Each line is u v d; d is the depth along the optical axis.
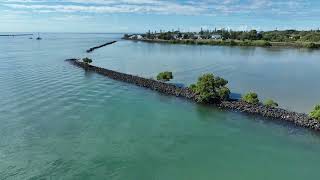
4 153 33.12
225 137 38.28
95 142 36.31
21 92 59.03
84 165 31.00
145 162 31.89
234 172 30.50
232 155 33.81
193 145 35.91
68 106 50.16
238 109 48.19
